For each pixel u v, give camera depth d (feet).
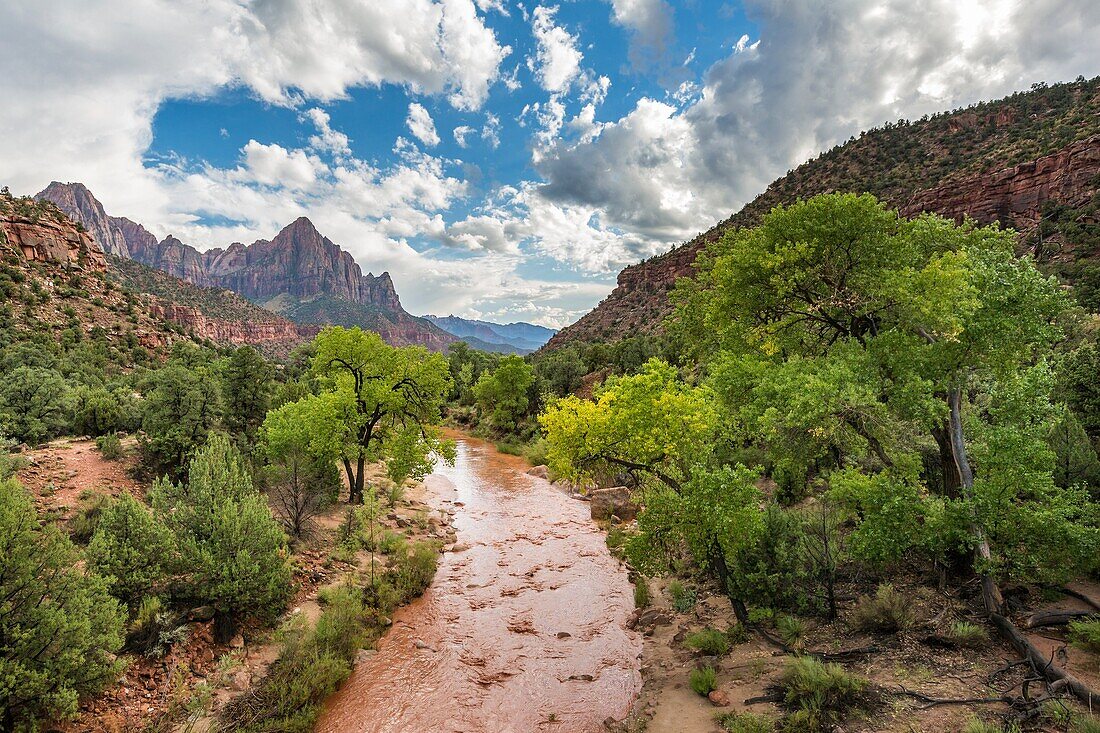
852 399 34.73
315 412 70.18
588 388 206.49
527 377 180.45
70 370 158.71
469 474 122.83
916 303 37.70
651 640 45.62
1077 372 54.49
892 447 42.50
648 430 41.45
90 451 64.85
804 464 46.47
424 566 59.21
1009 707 24.61
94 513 48.57
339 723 34.88
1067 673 25.75
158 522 39.58
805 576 39.78
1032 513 31.17
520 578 60.95
